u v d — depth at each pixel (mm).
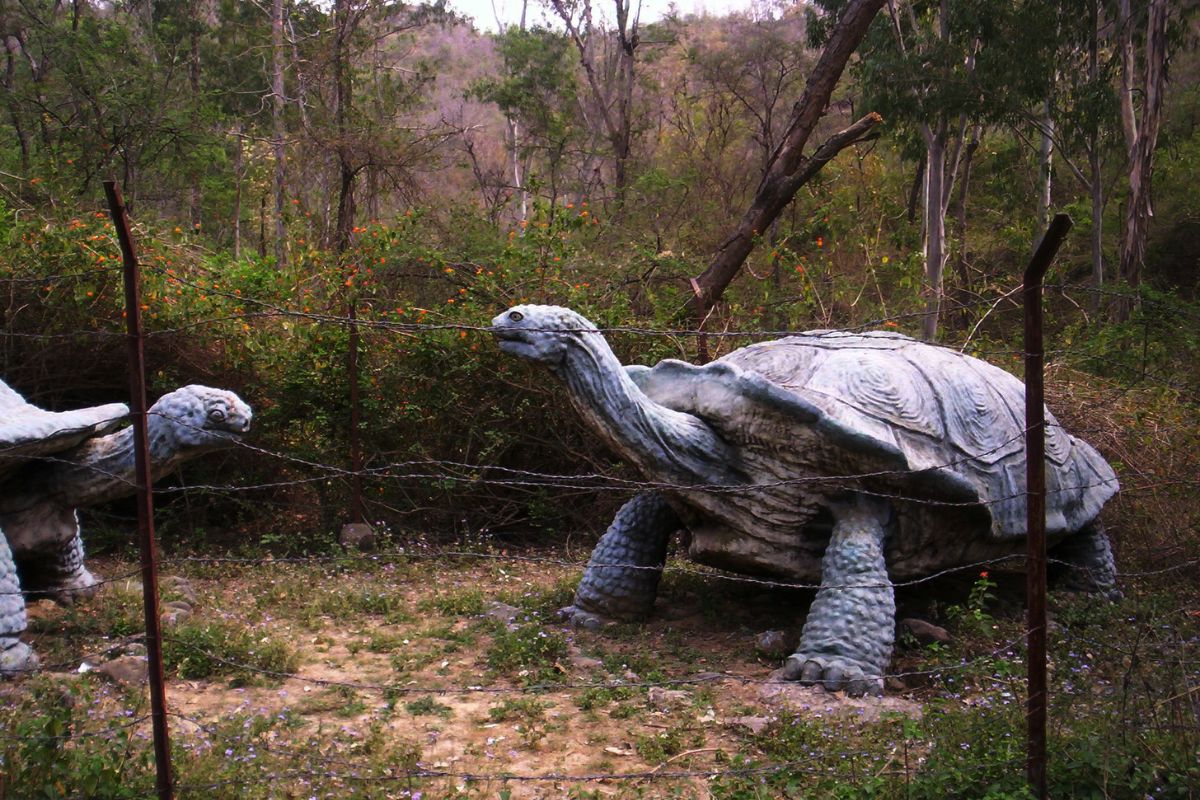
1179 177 21266
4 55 16688
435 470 7648
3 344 7273
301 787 3137
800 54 24000
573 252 8570
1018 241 18188
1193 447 6988
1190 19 14773
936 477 4539
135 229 7781
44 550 4992
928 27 16422
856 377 4867
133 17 19984
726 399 4773
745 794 3082
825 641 4332
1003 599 5641
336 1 17312
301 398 7523
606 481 7652
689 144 23062
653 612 5461
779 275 12711
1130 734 3125
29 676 4098
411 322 7602
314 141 14914
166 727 2740
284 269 8617
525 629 4820
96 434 4848
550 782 3289
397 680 4375
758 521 4801
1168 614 3910
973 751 3168
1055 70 15609
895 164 24219
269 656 4457
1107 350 8148
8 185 11273
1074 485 5422
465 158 23328
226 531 7551
